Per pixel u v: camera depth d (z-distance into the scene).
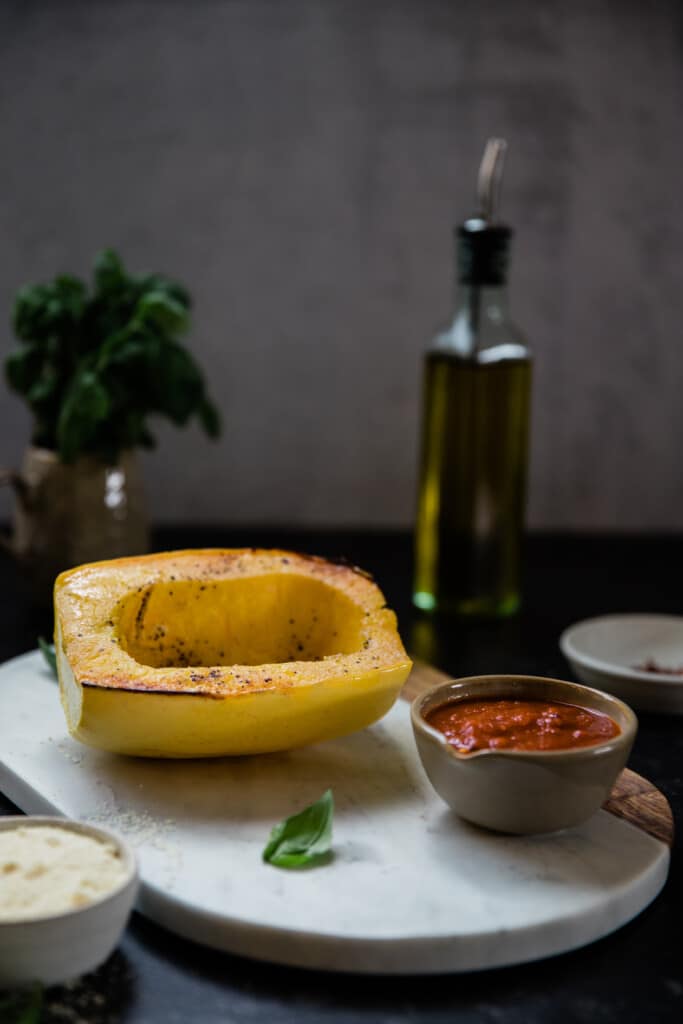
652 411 1.37
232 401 1.35
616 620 1.03
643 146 1.31
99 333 1.05
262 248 1.32
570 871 0.75
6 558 1.23
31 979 0.68
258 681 0.80
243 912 0.72
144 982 0.71
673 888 0.77
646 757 0.90
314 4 1.28
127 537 1.08
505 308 1.08
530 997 0.70
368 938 0.70
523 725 0.79
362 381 1.35
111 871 0.71
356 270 1.33
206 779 0.83
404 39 1.29
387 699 0.83
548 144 1.31
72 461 1.02
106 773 0.83
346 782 0.83
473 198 1.31
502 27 1.29
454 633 1.09
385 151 1.30
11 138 1.29
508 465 1.08
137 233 1.31
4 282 1.32
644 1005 0.70
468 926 0.71
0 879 0.70
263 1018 0.69
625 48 1.29
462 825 0.79
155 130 1.29
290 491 1.38
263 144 1.30
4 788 0.84
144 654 0.88
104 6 1.27
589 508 1.39
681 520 1.40
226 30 1.28
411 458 1.37
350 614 0.88
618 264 1.33
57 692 0.92
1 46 1.27
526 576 1.23
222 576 0.88
